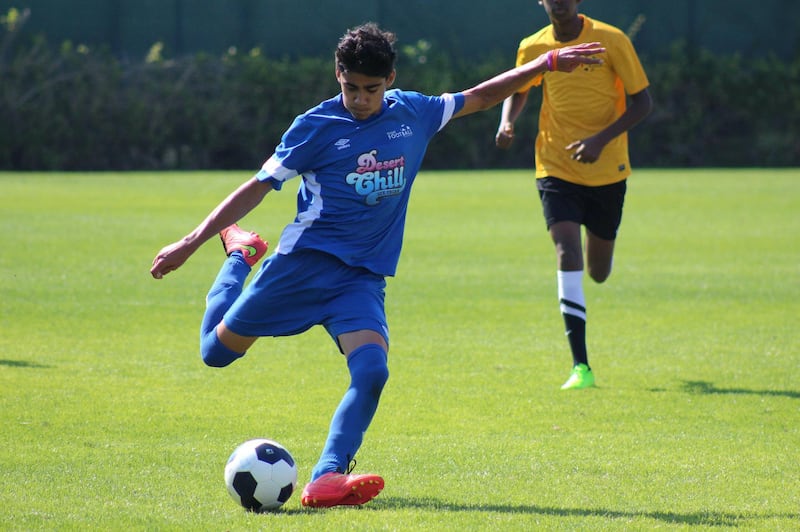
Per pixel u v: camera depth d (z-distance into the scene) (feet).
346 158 57.52
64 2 379.76
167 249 56.70
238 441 69.97
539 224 221.66
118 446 67.97
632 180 338.13
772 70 407.64
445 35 411.54
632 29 417.69
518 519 53.26
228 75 379.96
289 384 88.02
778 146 408.87
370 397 56.24
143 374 90.43
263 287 59.16
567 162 94.84
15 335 106.32
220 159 382.63
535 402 82.89
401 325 116.78
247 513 54.19
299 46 402.11
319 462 55.62
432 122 60.90
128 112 365.40
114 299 128.36
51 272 147.43
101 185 299.58
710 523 53.21
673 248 185.78
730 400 83.82
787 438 72.23
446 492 58.80
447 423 76.13
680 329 115.34
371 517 53.26
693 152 410.72
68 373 89.92
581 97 94.27
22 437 69.56
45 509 54.39
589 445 69.82
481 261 168.14
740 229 214.07
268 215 231.71
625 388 88.17
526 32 413.59
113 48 386.32
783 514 54.95
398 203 59.88
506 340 108.88
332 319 58.59
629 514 54.65
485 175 364.79
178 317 118.01
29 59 357.20
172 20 391.45
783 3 424.05
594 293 139.54
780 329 115.14
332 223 58.44
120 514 53.67
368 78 55.31
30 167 360.89
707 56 408.26
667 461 65.87
